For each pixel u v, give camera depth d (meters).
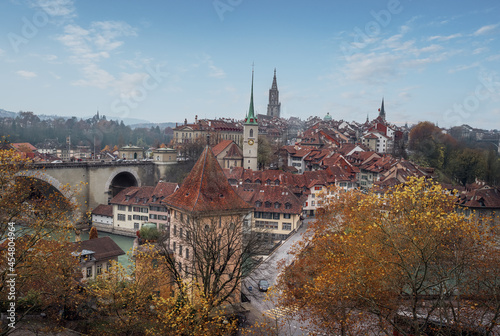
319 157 148.00
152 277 37.28
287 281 40.56
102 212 109.12
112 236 103.94
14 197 30.22
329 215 51.00
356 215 35.44
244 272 49.41
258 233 54.81
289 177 110.44
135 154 162.62
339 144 189.25
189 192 50.91
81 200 110.56
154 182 140.25
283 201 87.94
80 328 35.66
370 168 135.50
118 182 134.75
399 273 26.89
